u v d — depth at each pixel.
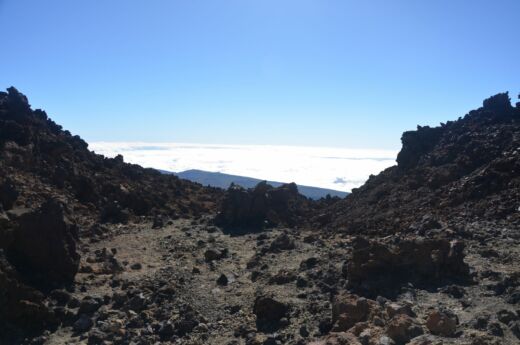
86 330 14.57
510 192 23.44
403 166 37.88
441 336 11.02
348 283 15.88
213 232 30.62
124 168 44.56
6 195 22.75
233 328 14.54
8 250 16.83
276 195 36.09
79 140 45.97
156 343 13.64
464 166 30.03
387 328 11.19
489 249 17.56
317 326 13.62
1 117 37.06
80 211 31.55
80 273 19.33
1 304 13.97
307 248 23.62
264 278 19.16
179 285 18.59
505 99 36.25
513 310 12.30
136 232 29.75
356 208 33.72
